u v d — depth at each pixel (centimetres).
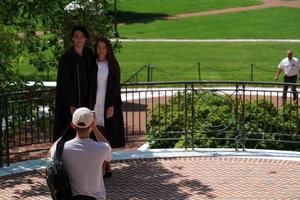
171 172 1011
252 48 3656
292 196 897
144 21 5250
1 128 1049
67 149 610
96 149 612
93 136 931
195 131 1198
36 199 891
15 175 1004
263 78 2623
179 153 1120
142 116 1661
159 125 1269
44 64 1373
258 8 5841
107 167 974
